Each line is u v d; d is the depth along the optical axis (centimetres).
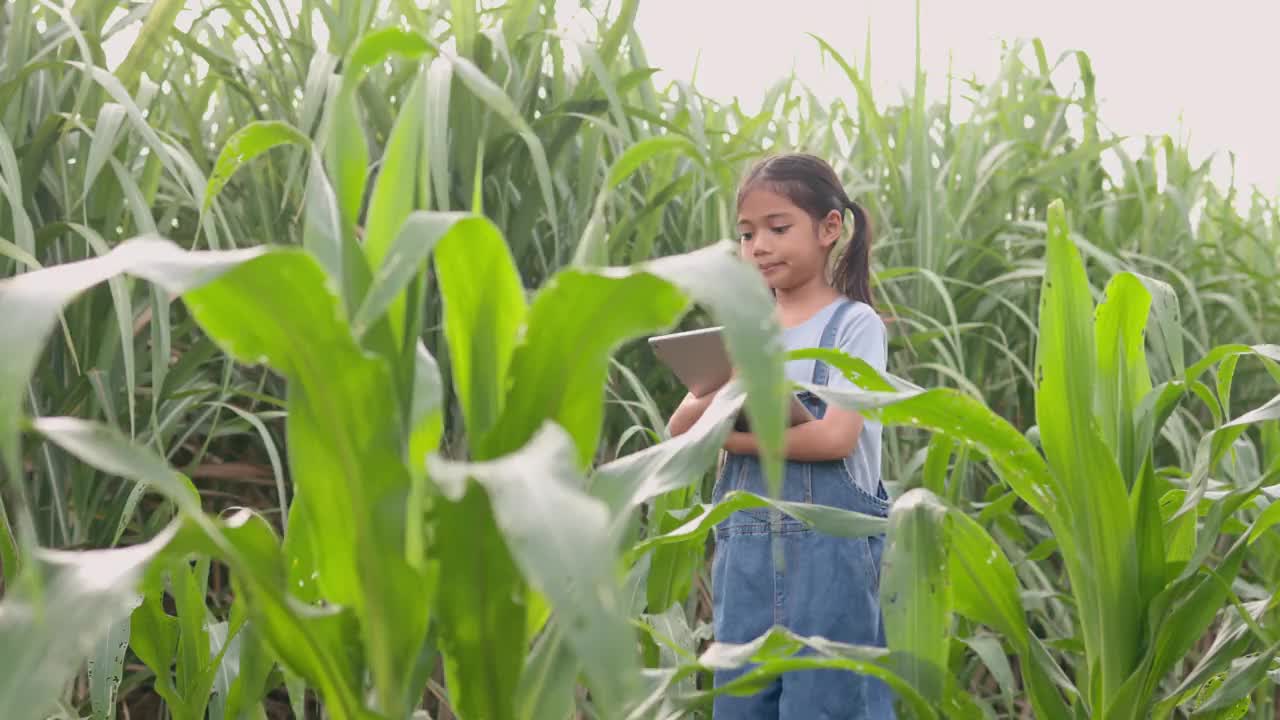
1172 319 142
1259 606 142
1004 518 203
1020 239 264
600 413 82
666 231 239
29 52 192
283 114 209
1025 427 263
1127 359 136
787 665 107
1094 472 121
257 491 226
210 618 142
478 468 66
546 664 89
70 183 189
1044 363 122
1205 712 131
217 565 214
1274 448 196
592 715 156
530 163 214
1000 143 274
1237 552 125
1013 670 236
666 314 76
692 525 113
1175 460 269
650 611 150
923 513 114
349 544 83
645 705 104
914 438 230
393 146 88
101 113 171
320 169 86
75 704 170
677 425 150
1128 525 123
